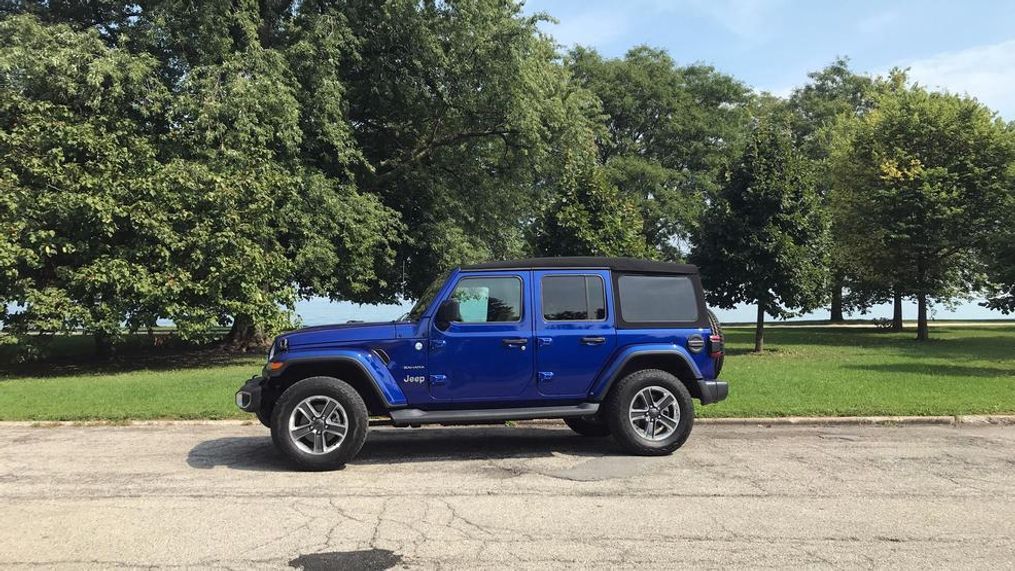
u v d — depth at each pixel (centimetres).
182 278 1595
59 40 1609
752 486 597
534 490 584
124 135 1614
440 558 425
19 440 802
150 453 732
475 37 1983
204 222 1616
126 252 1577
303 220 1756
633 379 715
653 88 3841
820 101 3866
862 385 1173
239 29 1833
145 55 1631
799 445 775
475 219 2311
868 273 2753
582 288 720
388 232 2041
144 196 1579
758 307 1998
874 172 2620
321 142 1934
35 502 548
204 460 699
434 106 2136
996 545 450
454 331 684
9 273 1442
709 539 460
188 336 1655
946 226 2412
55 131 1509
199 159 1677
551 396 702
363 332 678
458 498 559
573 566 412
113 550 440
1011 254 1597
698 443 786
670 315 739
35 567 411
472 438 826
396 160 2223
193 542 455
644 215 3678
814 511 524
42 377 1502
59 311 1505
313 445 656
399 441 808
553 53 2364
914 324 4122
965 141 2462
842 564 415
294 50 1772
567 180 1733
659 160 3944
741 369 1441
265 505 539
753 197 1888
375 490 584
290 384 695
